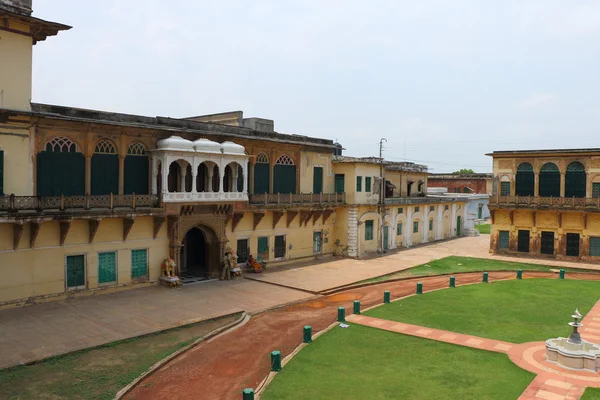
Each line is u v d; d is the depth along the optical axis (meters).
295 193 33.38
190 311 20.78
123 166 23.84
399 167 45.25
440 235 49.62
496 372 14.25
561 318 20.14
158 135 25.02
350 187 36.06
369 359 15.38
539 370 14.37
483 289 25.94
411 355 15.72
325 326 19.28
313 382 13.60
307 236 34.62
